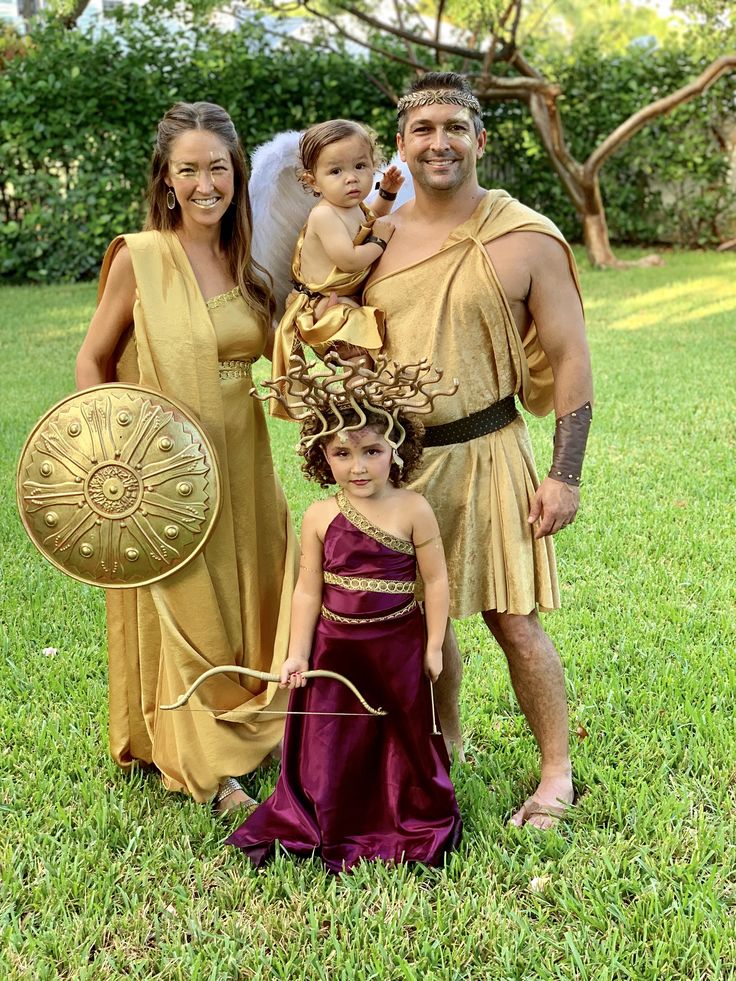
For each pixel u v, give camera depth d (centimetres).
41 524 306
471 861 294
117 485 301
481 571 311
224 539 322
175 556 306
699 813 311
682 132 1483
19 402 784
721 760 337
